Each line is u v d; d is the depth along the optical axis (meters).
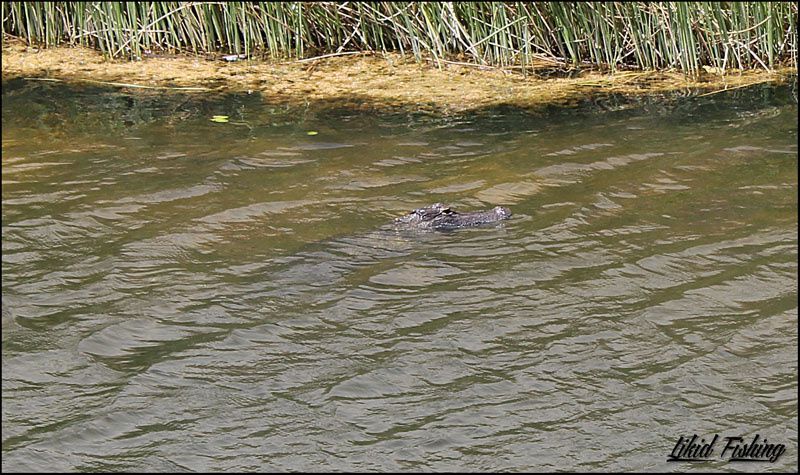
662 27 20.59
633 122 17.72
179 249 12.46
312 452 8.46
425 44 20.69
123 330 10.50
